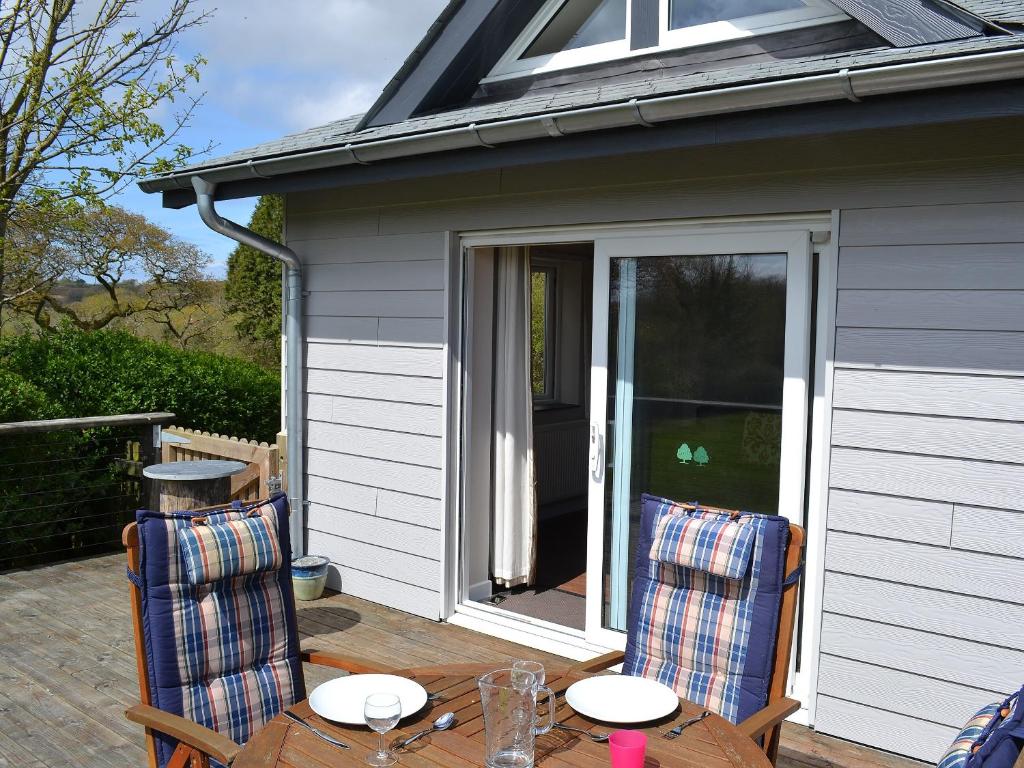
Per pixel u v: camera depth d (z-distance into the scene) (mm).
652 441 4012
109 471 6531
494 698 1884
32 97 8688
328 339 5352
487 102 5047
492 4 4617
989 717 1955
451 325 4734
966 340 3125
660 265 3949
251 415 8367
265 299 14609
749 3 4109
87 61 8906
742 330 3711
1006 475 3062
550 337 7457
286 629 2793
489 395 5043
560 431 7344
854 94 2781
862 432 3357
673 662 2777
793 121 2996
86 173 8828
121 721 3559
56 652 4316
